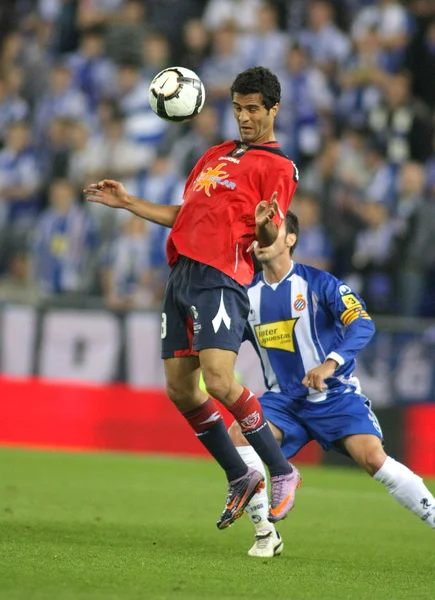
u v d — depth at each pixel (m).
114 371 42.47
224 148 18.75
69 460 38.19
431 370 40.06
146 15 58.69
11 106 59.97
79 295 49.09
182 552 18.95
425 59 51.66
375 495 31.92
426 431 39.84
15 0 63.94
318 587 15.38
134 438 42.34
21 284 51.41
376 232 46.06
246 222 18.02
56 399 42.81
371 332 19.38
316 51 53.25
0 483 30.45
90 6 59.91
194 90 19.31
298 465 41.50
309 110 51.09
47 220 50.34
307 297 20.33
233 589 14.69
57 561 16.53
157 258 47.72
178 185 49.03
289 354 20.44
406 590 15.59
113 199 18.58
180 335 18.28
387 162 48.41
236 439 19.64
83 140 54.38
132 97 53.47
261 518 19.22
